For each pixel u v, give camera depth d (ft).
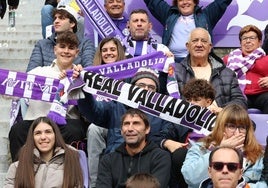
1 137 80.79
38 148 65.77
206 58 79.77
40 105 74.95
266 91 81.87
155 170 66.59
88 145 73.36
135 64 75.46
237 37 92.48
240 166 58.95
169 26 89.15
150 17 92.84
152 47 84.17
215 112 70.85
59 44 76.54
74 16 89.40
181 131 71.61
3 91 73.61
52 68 77.05
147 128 67.62
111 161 67.62
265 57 82.89
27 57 96.43
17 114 77.05
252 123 67.67
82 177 65.57
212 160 59.06
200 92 70.64
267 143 64.34
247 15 92.48
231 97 77.82
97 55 79.15
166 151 67.82
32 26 102.99
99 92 70.69
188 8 89.04
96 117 71.77
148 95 70.69
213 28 90.94
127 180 60.75
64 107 71.05
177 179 68.28
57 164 65.67
